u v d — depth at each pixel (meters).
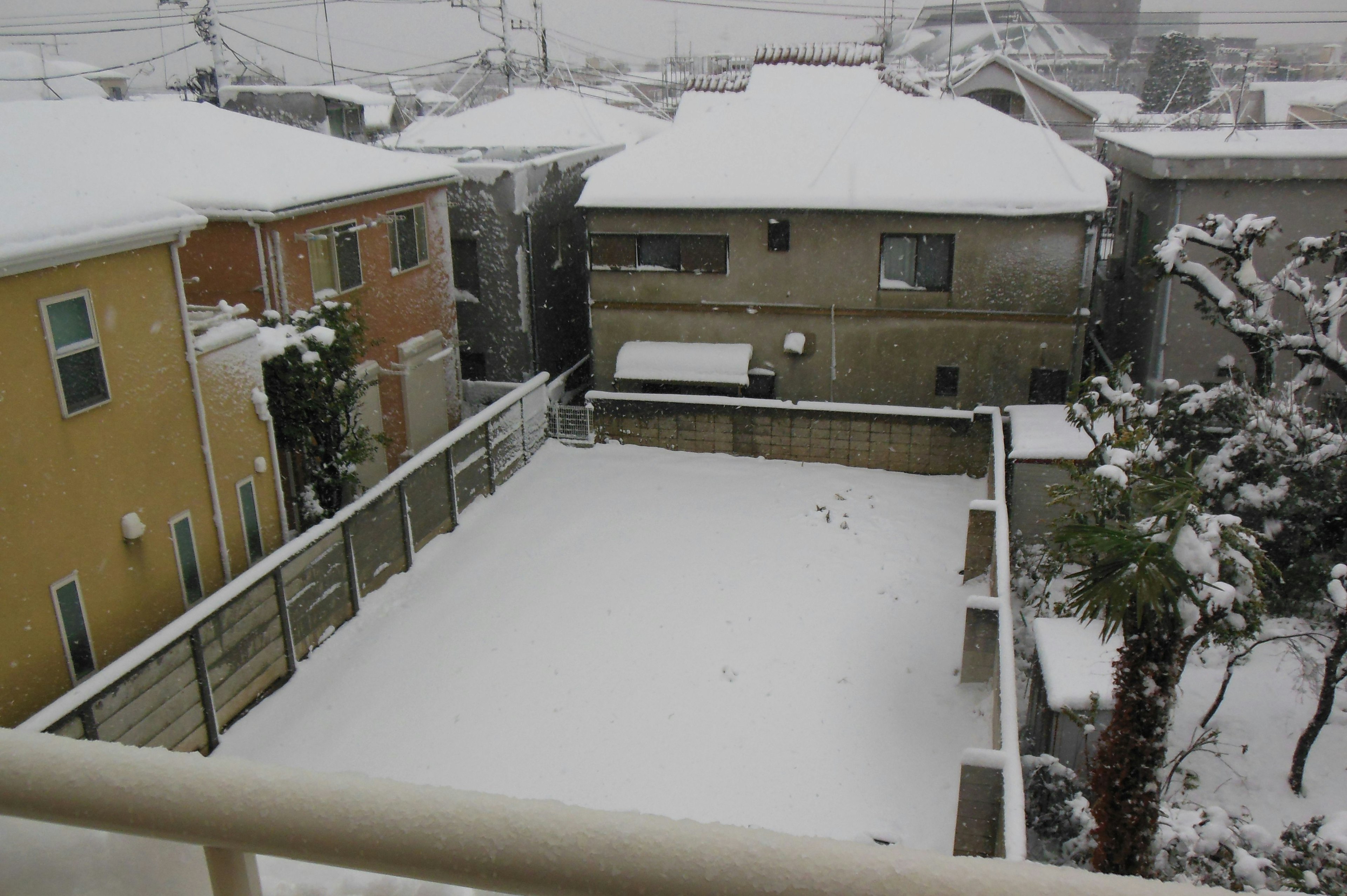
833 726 10.11
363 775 0.92
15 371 8.26
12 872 1.12
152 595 9.87
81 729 7.88
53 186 9.13
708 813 8.87
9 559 8.30
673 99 42.31
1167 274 11.91
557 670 11.09
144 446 9.63
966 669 10.53
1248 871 6.77
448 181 17.66
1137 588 4.92
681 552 13.89
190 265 13.27
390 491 12.75
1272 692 10.10
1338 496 10.70
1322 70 55.28
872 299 17.73
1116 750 5.64
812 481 16.38
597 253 18.72
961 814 7.34
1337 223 14.98
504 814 0.84
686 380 18.27
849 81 23.03
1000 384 17.69
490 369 20.41
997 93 33.28
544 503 15.59
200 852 1.10
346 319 13.16
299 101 22.58
